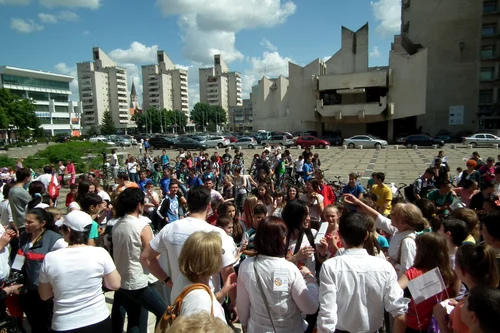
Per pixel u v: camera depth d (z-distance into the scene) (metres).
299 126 58.34
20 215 5.88
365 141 40.34
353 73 47.91
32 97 97.50
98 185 7.32
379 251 3.42
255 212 4.72
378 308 2.45
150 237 3.52
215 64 174.38
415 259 2.88
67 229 3.14
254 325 2.53
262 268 2.53
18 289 3.48
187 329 1.49
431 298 2.65
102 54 143.38
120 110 140.62
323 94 51.94
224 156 18.55
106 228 4.48
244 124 143.25
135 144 55.28
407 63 46.66
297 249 3.42
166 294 4.34
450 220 3.35
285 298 2.48
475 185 6.78
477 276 2.30
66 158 21.34
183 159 16.88
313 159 15.35
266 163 15.27
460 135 47.53
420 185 8.14
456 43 50.59
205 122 129.00
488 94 49.56
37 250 3.53
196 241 2.35
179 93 156.62
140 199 3.59
